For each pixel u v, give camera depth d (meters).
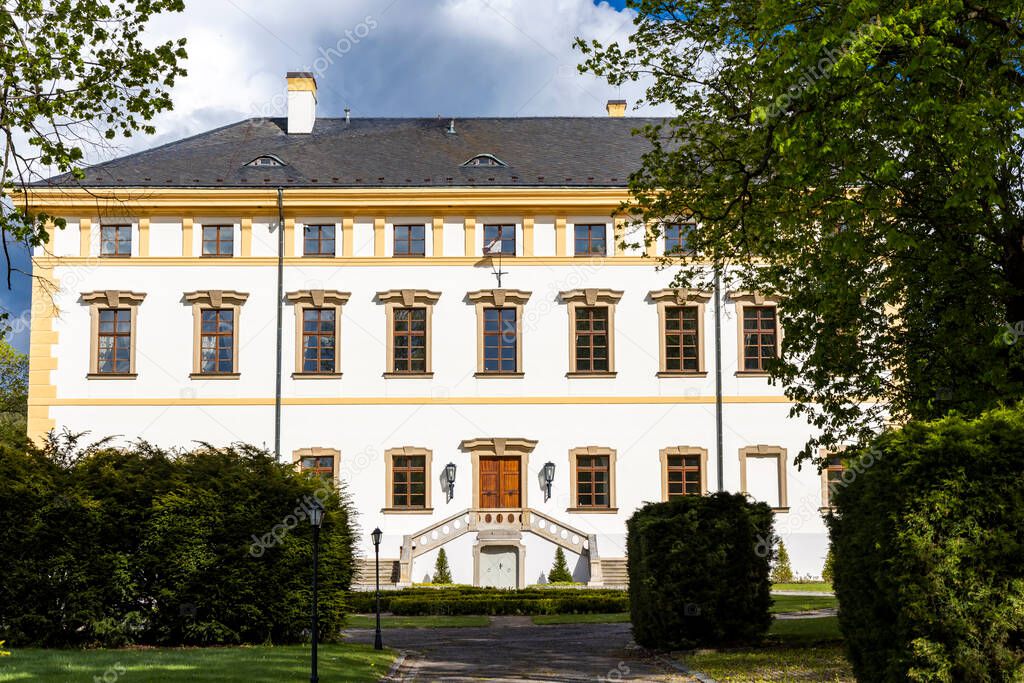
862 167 16.52
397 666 19.09
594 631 25.34
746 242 21.36
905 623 11.22
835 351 19.73
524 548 38.97
